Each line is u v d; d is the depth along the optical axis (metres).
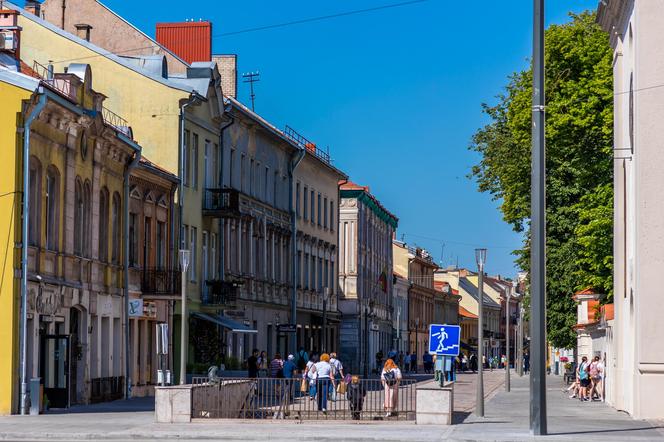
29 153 38.47
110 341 48.16
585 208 57.41
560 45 62.44
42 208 40.22
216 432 29.84
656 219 38.16
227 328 59.56
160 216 54.81
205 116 61.66
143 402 46.81
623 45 44.06
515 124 64.25
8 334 37.62
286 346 79.44
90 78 45.59
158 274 52.78
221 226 64.25
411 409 38.53
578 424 35.06
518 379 99.50
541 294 29.70
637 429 32.75
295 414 36.94
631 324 42.03
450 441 28.27
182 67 62.91
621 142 45.09
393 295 132.50
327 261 93.44
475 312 198.12
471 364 150.75
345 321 104.38
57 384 41.06
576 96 60.03
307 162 86.38
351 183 108.12
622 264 45.47
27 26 56.56
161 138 56.81
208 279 62.38
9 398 37.44
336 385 42.44
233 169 67.25
